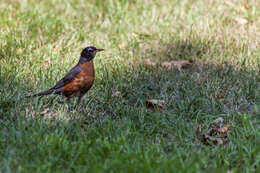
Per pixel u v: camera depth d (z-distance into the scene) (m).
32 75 12.12
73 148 7.86
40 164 7.30
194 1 17.98
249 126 9.14
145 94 11.42
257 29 15.20
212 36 14.69
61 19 16.45
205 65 13.15
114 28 15.88
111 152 7.82
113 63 13.18
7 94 10.59
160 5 17.94
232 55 13.59
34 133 8.29
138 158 7.52
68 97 10.27
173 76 12.38
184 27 15.84
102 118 9.86
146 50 14.41
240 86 11.37
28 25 15.44
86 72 10.09
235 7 17.09
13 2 18.12
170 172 7.11
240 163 7.94
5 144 8.17
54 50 14.02
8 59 13.02
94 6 17.92
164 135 9.19
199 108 10.33
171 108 10.51
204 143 8.88
